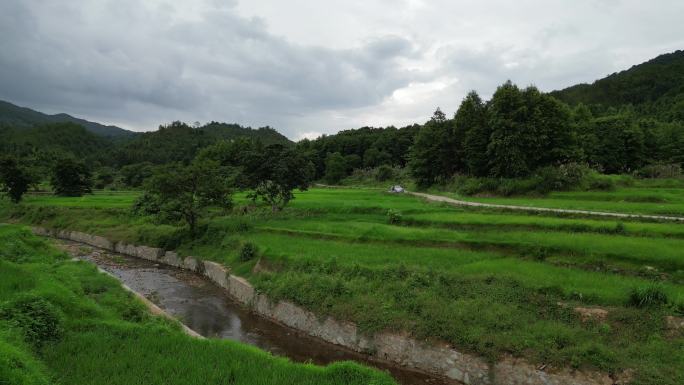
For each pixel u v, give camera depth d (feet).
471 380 50.75
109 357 38.50
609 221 97.81
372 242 96.73
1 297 47.93
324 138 473.67
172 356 39.93
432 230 101.71
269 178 147.43
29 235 104.78
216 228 123.44
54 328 41.98
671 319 50.70
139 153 470.80
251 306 79.97
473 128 188.44
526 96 175.42
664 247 72.28
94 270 81.87
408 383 52.26
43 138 512.63
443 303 59.57
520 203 133.59
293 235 110.63
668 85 445.78
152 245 129.90
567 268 70.54
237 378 36.81
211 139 581.12
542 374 46.88
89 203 198.49
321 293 68.59
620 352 46.73
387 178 303.27
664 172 176.45
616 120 217.56
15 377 27.45
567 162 173.47
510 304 57.62
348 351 61.21
